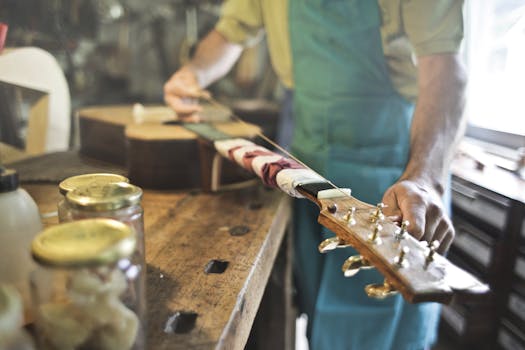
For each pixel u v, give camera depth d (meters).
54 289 0.34
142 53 2.24
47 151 1.09
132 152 0.90
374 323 0.90
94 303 0.34
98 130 1.03
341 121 0.89
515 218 0.95
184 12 2.07
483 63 1.18
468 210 1.10
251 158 0.72
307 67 0.92
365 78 0.85
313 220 0.99
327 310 0.90
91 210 0.38
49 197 0.77
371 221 0.47
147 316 0.44
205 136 0.87
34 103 1.05
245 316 0.51
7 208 0.40
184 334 0.42
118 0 2.07
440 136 0.69
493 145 1.17
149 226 0.72
